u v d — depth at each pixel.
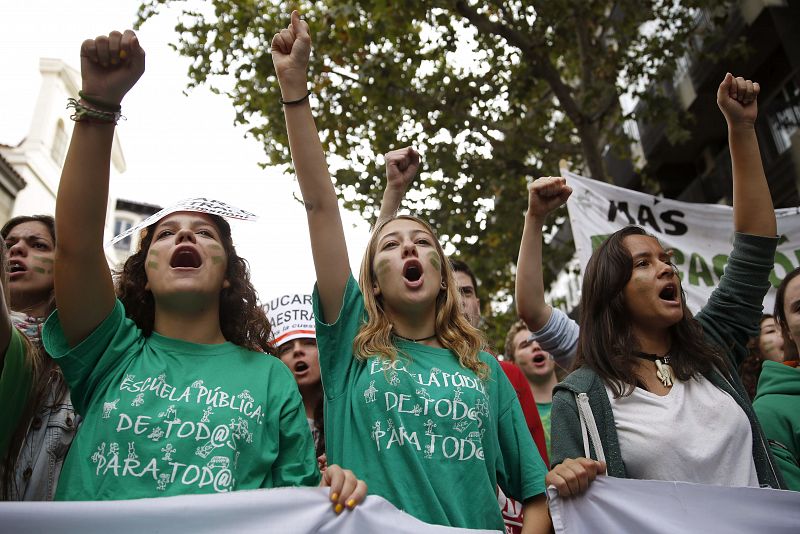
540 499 2.29
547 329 3.24
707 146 14.45
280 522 1.87
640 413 2.38
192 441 2.05
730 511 2.13
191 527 1.83
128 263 2.65
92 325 2.21
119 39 2.13
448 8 8.94
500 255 10.54
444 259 2.72
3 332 2.06
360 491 1.94
